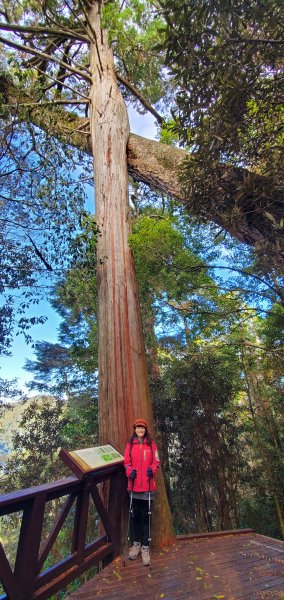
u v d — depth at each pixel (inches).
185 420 270.1
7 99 194.4
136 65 285.7
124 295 173.8
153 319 258.2
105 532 117.0
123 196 203.2
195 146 87.1
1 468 443.2
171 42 68.4
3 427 492.7
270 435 301.7
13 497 70.2
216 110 77.0
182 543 132.5
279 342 273.0
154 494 119.3
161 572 103.6
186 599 85.8
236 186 91.3
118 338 163.5
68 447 427.2
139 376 158.4
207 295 244.1
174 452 286.7
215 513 274.4
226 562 110.7
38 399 502.3
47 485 84.0
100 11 241.3
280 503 273.1
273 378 305.3
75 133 248.7
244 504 296.2
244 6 59.9
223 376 275.3
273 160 80.4
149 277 182.2
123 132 224.7
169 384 279.7
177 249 172.2
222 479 260.7
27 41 229.8
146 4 219.3
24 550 74.5
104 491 137.9
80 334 392.5
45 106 181.6
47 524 408.5
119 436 143.9
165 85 303.7
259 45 65.2
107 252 184.9
